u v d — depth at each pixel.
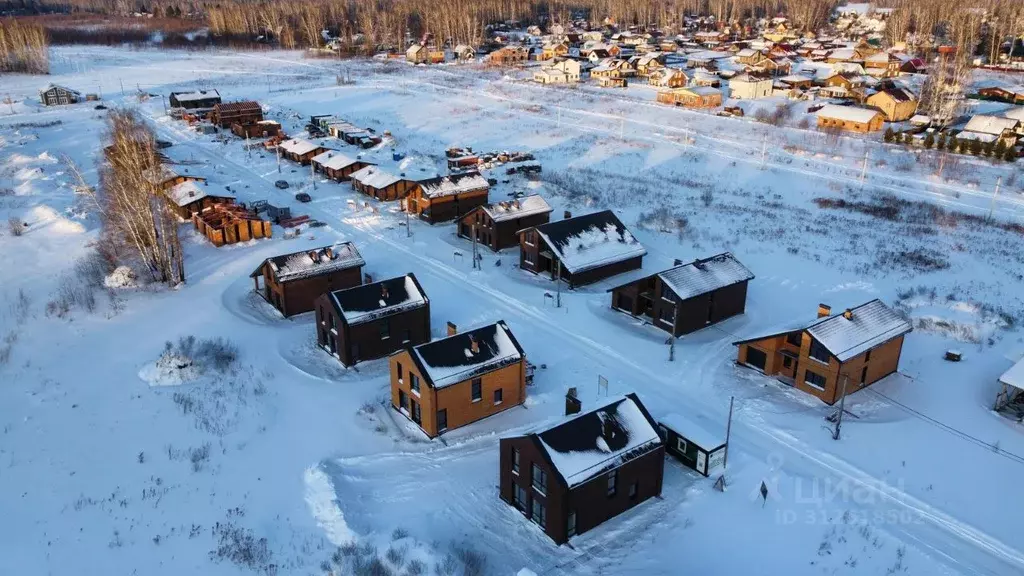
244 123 132.75
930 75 141.75
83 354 54.09
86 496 39.12
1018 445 43.22
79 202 86.62
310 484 40.12
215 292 64.88
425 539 36.31
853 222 83.81
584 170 105.44
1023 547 35.59
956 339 55.56
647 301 59.78
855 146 114.44
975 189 94.50
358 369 52.78
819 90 153.12
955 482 40.12
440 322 59.47
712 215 85.81
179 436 44.50
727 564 34.62
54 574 33.78
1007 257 73.06
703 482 40.66
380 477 41.28
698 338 56.78
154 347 55.19
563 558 35.41
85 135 123.50
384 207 88.56
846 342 47.22
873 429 44.78
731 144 116.81
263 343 56.19
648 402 48.03
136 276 66.94
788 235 79.06
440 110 145.50
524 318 60.25
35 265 69.94
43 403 47.69
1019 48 186.12
